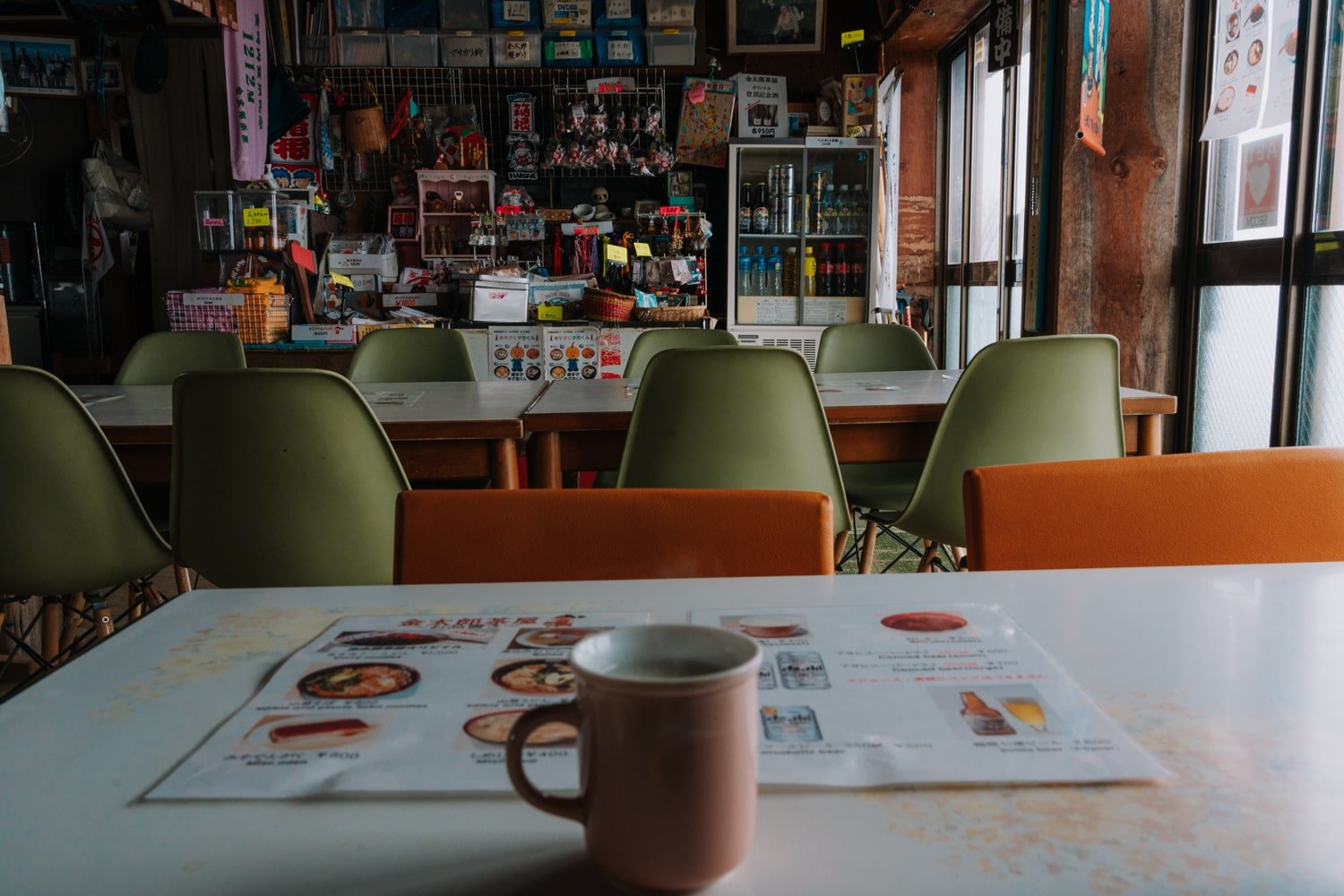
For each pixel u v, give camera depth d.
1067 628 0.76
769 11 6.13
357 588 0.91
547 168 5.99
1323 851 0.46
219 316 5.08
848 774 0.52
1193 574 0.91
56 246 6.00
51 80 5.77
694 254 6.10
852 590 0.87
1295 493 1.12
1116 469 1.10
